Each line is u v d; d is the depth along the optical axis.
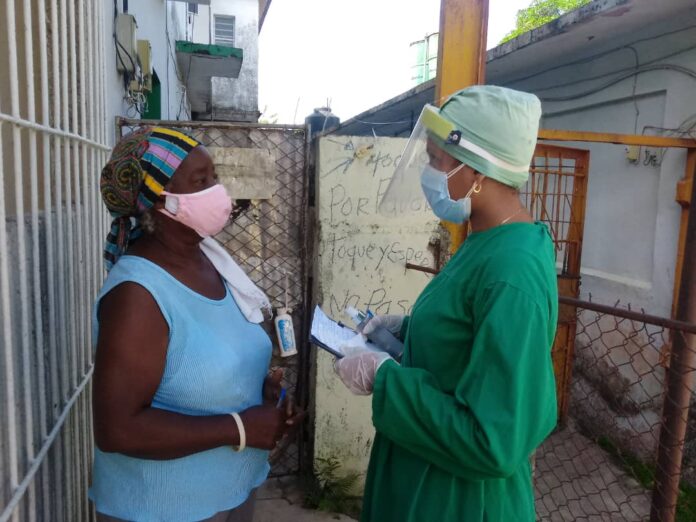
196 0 5.66
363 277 3.16
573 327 4.12
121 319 1.17
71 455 1.70
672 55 3.72
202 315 1.34
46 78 1.39
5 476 1.16
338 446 3.22
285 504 3.14
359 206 3.09
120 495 1.30
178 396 1.28
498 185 1.21
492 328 1.04
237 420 1.32
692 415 3.42
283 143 3.08
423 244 3.21
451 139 1.17
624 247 4.21
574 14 3.78
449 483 1.20
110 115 2.76
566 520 3.24
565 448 4.04
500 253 1.12
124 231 1.39
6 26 1.27
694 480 3.40
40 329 1.36
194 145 1.33
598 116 4.54
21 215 1.23
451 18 2.40
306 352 3.27
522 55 4.62
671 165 3.72
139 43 3.72
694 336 1.89
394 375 1.17
